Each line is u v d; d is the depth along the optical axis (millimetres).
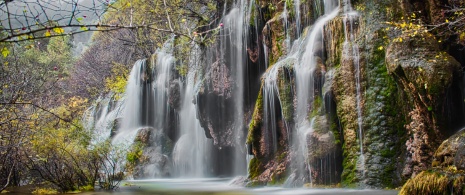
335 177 9305
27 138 10219
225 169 16375
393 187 8297
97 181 11953
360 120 8938
